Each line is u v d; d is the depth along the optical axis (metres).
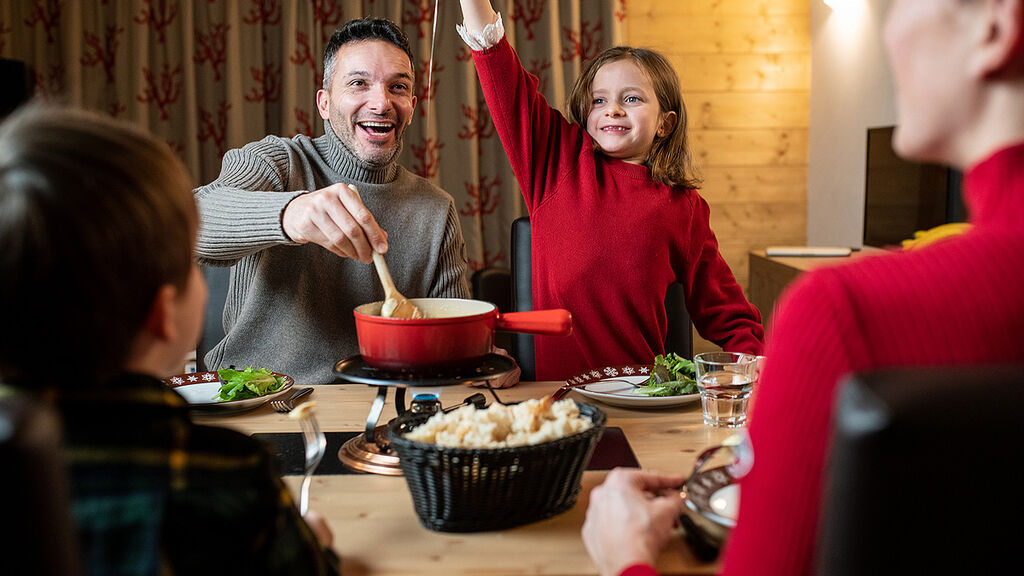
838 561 0.39
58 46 3.58
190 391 1.36
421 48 3.64
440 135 3.71
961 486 0.37
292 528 0.65
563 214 1.80
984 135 0.50
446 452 0.81
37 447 0.37
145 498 0.56
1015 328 0.46
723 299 1.89
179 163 0.65
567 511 0.91
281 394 1.36
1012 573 0.38
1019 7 0.46
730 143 4.02
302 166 1.85
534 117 1.82
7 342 0.56
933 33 0.50
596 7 3.71
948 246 0.50
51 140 0.56
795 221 4.09
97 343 0.57
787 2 3.94
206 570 0.58
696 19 3.92
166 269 0.61
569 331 1.09
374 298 1.84
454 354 1.02
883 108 3.17
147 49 3.57
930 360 0.47
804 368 0.50
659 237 1.78
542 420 0.92
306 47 3.60
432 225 1.92
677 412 1.29
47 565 0.38
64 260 0.54
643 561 0.71
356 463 1.05
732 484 0.86
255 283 1.76
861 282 0.50
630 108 1.79
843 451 0.38
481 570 0.78
